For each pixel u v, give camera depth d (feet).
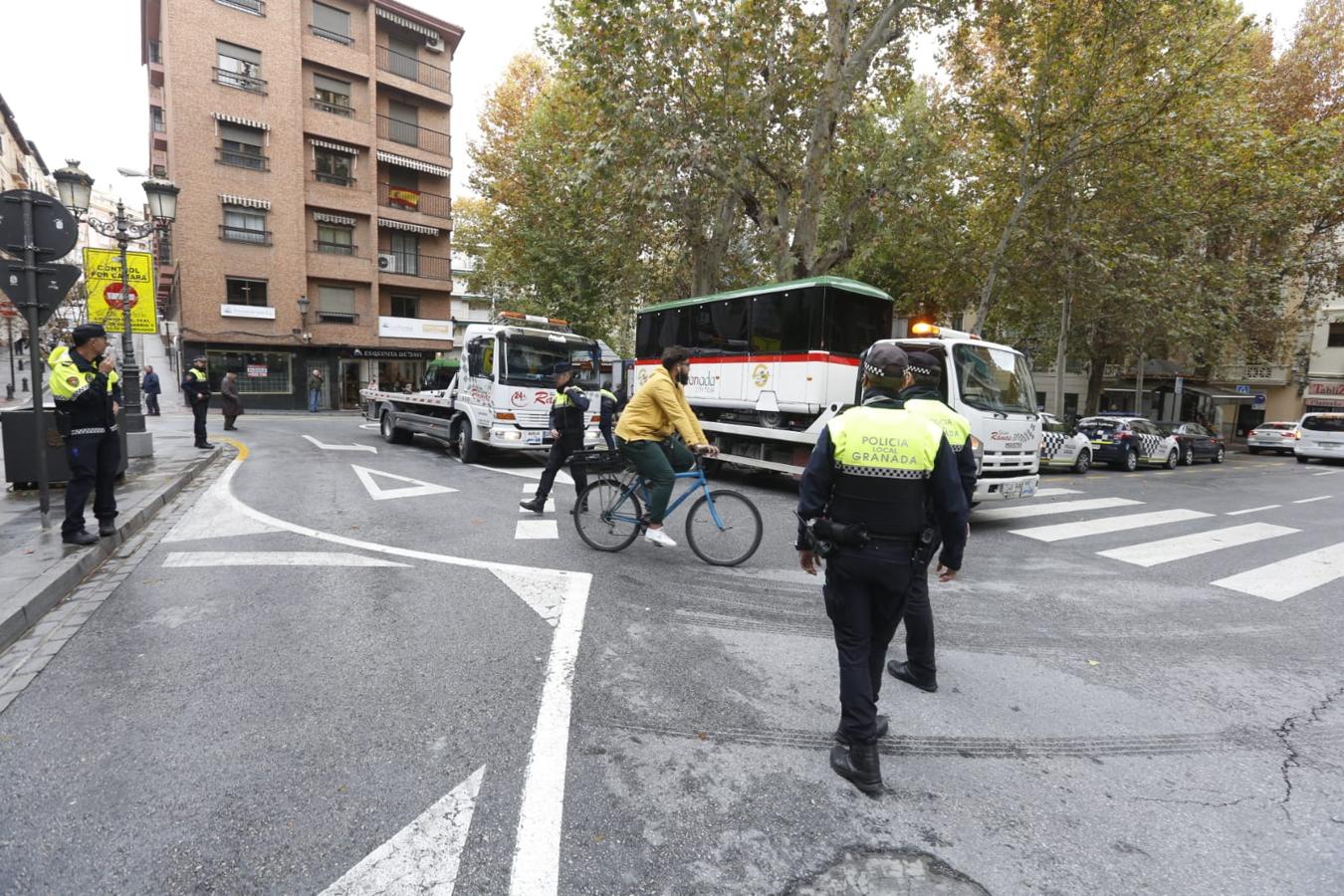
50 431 26.08
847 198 53.83
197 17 82.89
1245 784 9.21
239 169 86.63
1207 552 23.58
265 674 11.59
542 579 17.20
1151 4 42.55
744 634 14.01
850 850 7.61
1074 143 47.11
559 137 68.13
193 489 29.60
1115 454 58.65
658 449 19.16
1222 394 107.34
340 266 95.45
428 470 37.47
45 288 19.35
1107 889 7.11
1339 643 14.83
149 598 15.37
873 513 8.86
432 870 7.08
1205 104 48.14
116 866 7.06
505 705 10.66
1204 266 56.49
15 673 11.57
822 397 31.27
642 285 66.03
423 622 14.08
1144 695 11.94
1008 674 12.68
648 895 6.84
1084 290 56.49
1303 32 73.00
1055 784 9.07
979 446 26.35
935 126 55.11
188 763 8.94
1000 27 46.47
